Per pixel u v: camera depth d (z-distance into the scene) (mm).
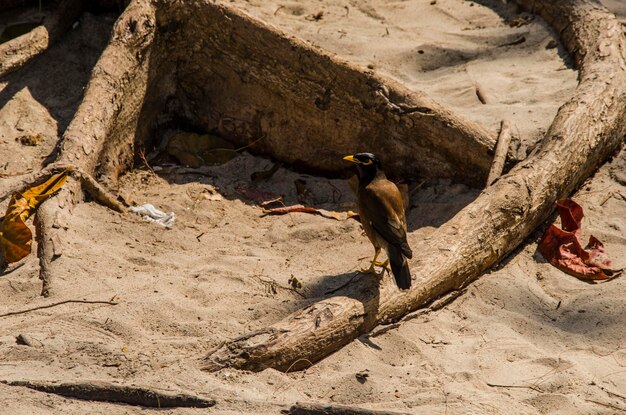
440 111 12750
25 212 10648
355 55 16078
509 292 10312
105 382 7508
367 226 9891
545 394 8250
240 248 11133
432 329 9539
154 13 13391
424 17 17984
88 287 9617
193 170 13414
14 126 13539
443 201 12594
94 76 12742
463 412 7738
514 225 10938
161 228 11422
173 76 13930
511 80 15031
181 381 7758
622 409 8117
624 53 14375
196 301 9602
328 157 13516
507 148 12406
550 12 16719
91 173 11977
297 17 17672
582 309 10031
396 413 7273
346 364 8711
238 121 13820
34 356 8117
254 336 8391
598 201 12117
